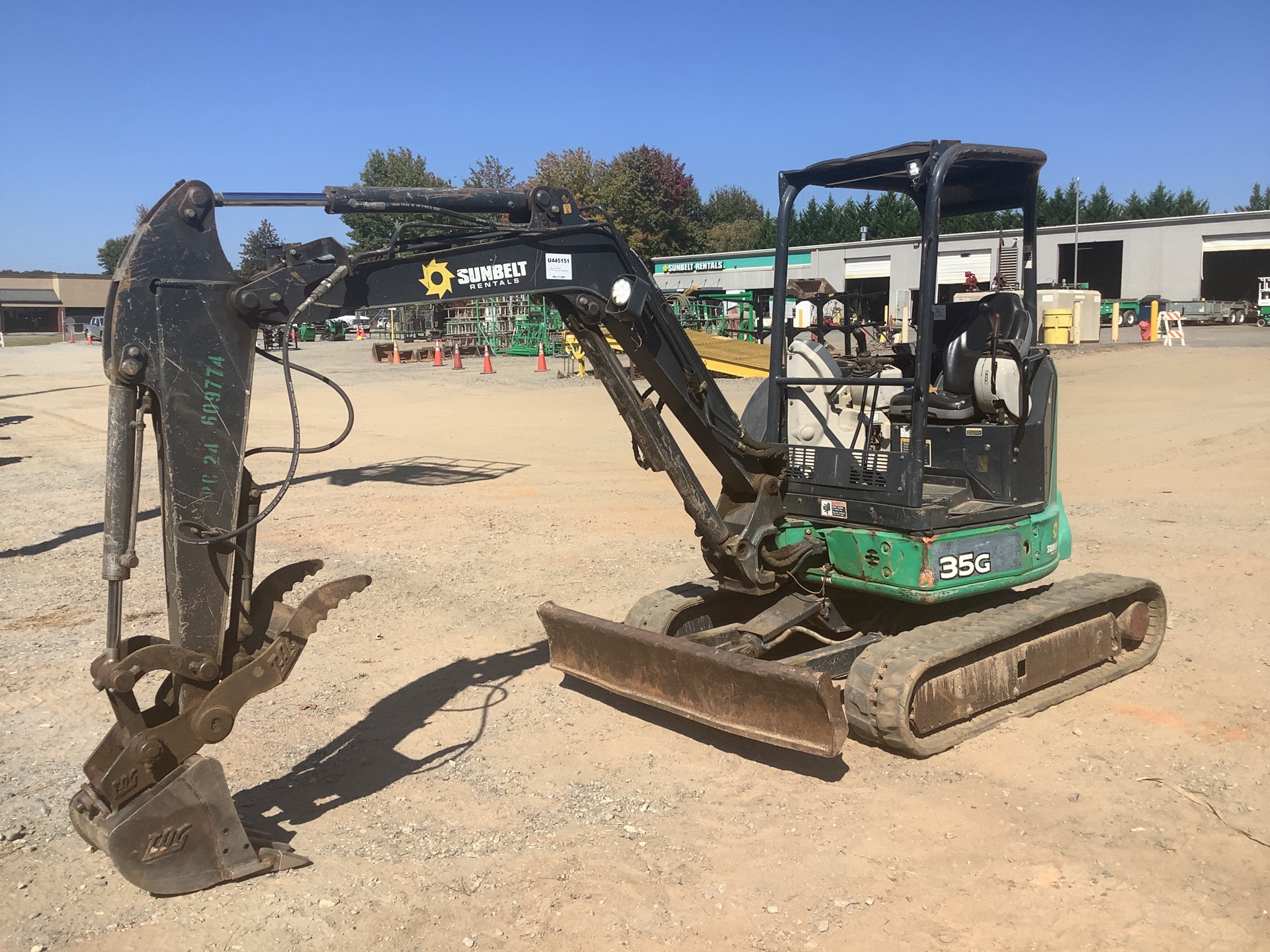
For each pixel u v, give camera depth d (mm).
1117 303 33719
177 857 4117
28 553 10570
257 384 28391
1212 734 5637
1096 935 3809
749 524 5832
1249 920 3893
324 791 5168
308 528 11383
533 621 7941
